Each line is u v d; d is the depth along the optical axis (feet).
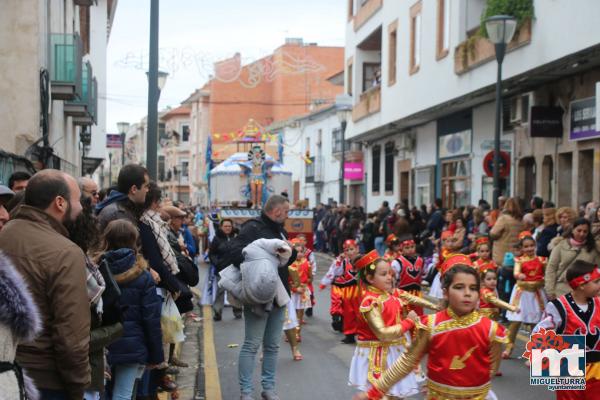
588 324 20.29
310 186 146.51
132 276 19.25
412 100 81.05
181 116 256.52
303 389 27.04
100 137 121.49
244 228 24.95
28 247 13.38
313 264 41.63
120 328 16.76
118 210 21.47
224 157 135.13
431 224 62.95
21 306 10.44
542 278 32.58
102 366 16.24
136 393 21.49
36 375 13.43
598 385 20.26
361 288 22.99
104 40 120.26
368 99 98.37
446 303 17.52
